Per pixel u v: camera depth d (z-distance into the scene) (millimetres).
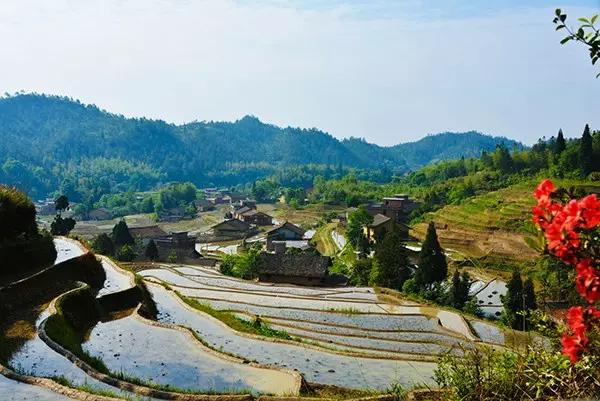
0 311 26203
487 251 82625
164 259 86000
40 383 17828
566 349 5887
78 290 30141
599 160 103688
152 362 22828
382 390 20516
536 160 140625
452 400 11188
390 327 36969
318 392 20250
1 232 35188
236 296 46750
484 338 34156
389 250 60344
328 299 46594
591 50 6926
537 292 46469
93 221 174000
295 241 122562
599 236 5078
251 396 17969
